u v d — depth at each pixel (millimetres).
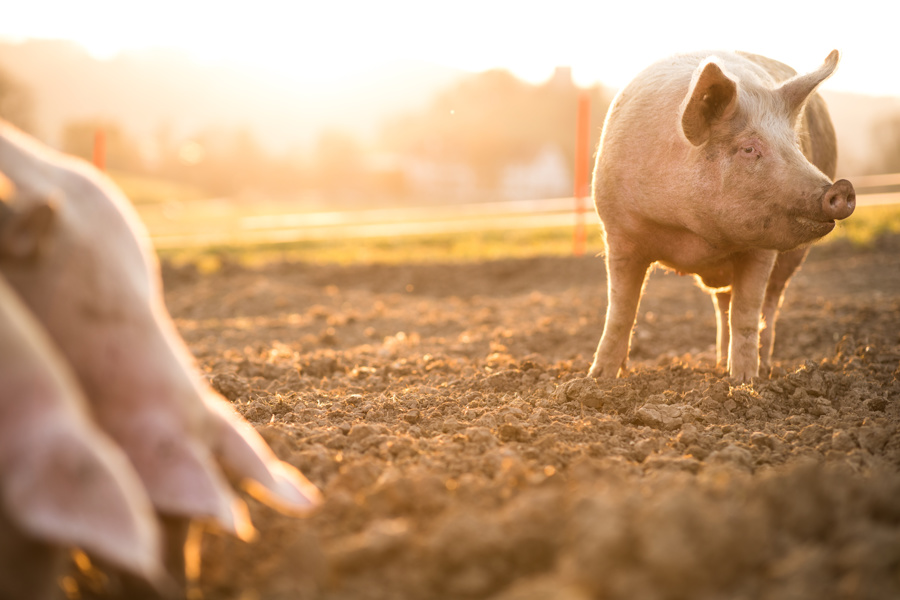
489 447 3865
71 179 2479
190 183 123812
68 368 2305
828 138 6531
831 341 7613
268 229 22594
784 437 4250
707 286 5891
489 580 2453
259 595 2453
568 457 3725
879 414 4789
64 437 1996
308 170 133375
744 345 5426
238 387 5602
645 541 2314
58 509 1952
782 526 2693
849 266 12797
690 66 5164
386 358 7309
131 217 2578
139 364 2355
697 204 4898
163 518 2354
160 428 2340
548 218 22188
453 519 2555
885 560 2396
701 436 4137
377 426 4195
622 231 5332
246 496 3041
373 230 20078
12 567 2051
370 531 2639
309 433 4062
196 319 11555
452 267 14562
